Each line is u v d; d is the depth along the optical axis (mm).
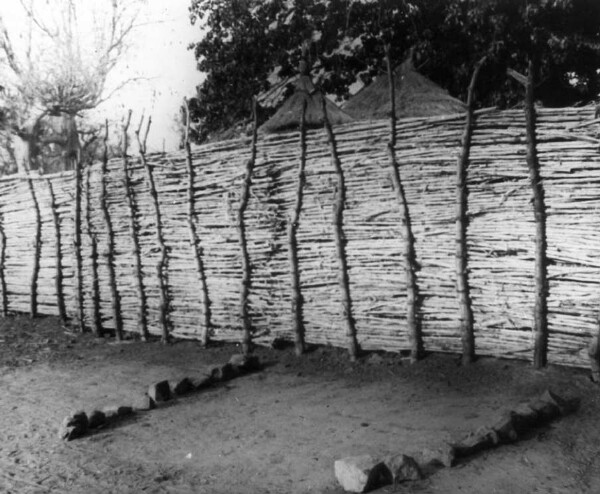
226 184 7367
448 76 13125
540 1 11602
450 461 4121
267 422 5277
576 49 11883
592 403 4914
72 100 16672
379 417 5145
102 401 6184
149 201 8078
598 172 5164
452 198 5910
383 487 3924
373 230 6379
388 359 6438
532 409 4676
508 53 12195
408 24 13453
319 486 4047
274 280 7152
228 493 4094
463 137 5746
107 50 16688
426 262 6109
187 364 7227
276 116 8945
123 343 8422
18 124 16469
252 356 6828
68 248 9344
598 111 5152
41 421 5719
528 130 5395
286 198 6957
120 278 8562
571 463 4090
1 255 10359
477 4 11969
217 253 7527
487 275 5785
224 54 14977
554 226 5391
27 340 8883
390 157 6148
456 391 5508
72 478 4504
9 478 4559
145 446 4992
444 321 6094
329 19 14047
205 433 5160
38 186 9602
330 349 6926
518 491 3787
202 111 15422
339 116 8781
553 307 5469
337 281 6680
